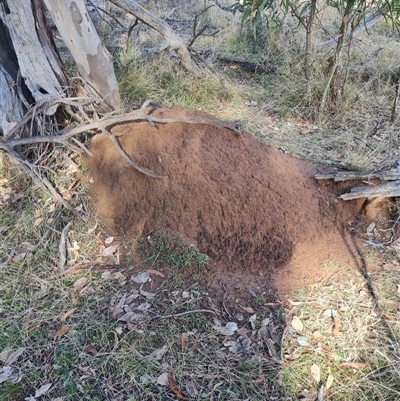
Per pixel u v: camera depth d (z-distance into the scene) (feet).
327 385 7.47
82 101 11.30
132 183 10.47
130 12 15.03
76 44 11.37
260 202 10.00
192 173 10.11
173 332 8.34
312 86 16.06
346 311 8.63
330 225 10.33
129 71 16.35
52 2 10.66
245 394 7.39
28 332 8.47
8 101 11.32
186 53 16.38
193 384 7.55
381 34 20.76
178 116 10.84
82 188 11.03
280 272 9.51
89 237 10.29
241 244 9.75
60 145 11.47
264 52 19.21
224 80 17.31
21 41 10.91
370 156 12.99
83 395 7.45
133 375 7.67
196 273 9.43
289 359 7.88
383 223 10.42
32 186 11.28
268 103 16.34
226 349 8.09
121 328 8.42
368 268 9.50
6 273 9.62
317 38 19.63
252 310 8.76
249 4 12.41
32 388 7.62
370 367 7.71
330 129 14.93
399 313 8.57
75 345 8.19
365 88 16.55
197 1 25.98
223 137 10.75
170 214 10.00
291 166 11.10
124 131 10.91
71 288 9.26
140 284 9.26
